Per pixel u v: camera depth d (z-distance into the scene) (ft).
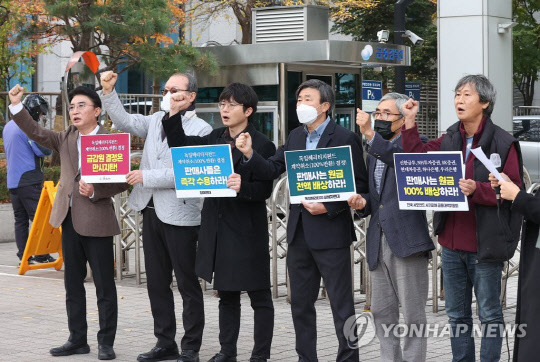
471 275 20.21
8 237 49.57
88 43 58.65
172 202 23.20
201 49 58.29
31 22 61.72
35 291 34.63
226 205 22.62
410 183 19.51
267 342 22.99
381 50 55.42
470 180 18.95
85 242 24.29
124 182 23.56
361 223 32.99
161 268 23.94
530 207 16.71
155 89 64.44
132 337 26.99
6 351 25.20
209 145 21.42
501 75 49.14
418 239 20.21
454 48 49.03
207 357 24.52
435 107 87.61
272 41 58.49
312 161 20.83
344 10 80.02
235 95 22.49
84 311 24.90
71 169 24.56
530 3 88.94
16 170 39.47
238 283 22.39
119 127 24.23
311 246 21.07
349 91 58.95
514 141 19.61
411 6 87.10
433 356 24.49
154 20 57.16
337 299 21.12
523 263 16.97
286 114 55.67
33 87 84.89
